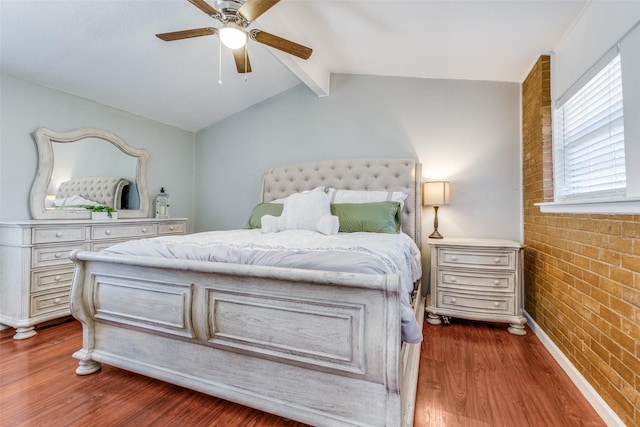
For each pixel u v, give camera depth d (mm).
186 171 4164
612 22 1573
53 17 2098
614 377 1403
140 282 1623
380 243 1748
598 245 1562
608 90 1707
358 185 3289
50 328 2553
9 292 2398
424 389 1675
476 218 3033
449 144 3123
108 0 2053
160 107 3527
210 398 1590
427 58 2760
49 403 1540
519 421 1421
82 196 3012
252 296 1371
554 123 2316
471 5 1938
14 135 2582
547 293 2229
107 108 3260
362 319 1184
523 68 2662
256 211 3141
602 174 1784
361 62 3098
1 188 2512
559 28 2047
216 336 1463
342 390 1265
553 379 1776
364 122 3402
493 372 1851
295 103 3699
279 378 1376
